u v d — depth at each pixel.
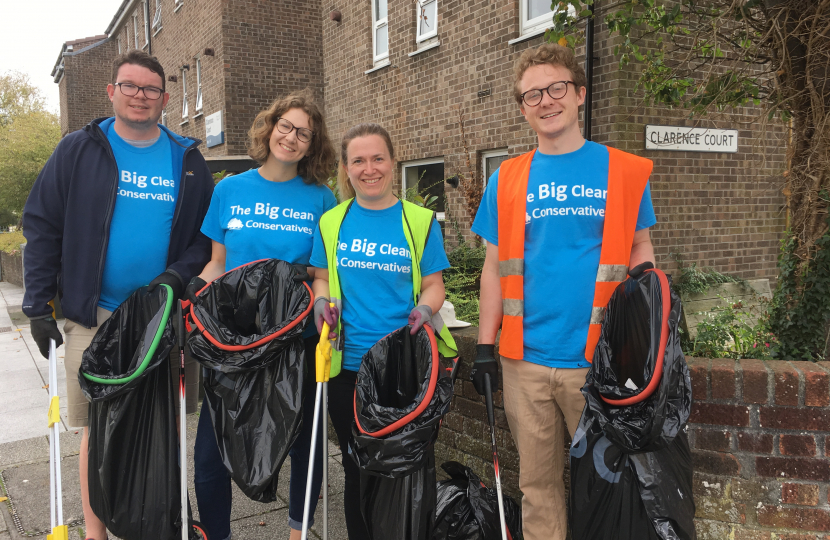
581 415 2.01
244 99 12.09
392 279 2.40
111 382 2.24
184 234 2.85
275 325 2.48
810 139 2.78
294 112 2.60
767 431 2.41
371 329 2.41
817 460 2.36
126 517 2.30
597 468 1.91
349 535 2.50
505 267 2.30
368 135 2.37
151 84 2.64
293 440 2.24
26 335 8.45
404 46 8.57
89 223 2.61
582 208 2.14
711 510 2.50
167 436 2.35
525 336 2.27
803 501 2.39
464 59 7.48
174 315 2.48
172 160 2.82
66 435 4.40
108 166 2.65
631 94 5.59
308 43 12.60
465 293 4.55
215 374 2.30
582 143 2.23
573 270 2.15
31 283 2.60
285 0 12.31
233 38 11.92
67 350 2.69
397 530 2.11
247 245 2.65
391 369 2.31
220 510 2.70
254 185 2.71
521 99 2.23
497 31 6.92
